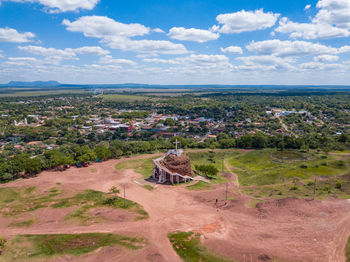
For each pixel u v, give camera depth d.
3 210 74.00
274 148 161.88
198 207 78.12
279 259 49.69
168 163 107.44
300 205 72.88
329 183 93.56
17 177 106.56
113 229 62.94
